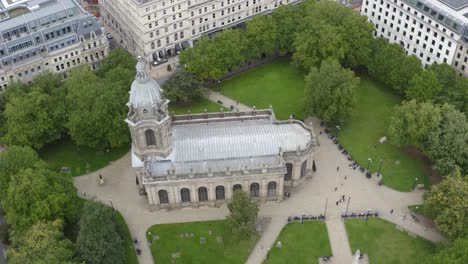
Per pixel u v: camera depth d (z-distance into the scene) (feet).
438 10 641.81
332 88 608.19
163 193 536.42
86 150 618.44
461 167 550.36
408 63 642.63
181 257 508.12
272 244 516.73
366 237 521.65
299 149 530.68
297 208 548.72
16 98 579.07
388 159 601.62
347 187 570.05
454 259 444.55
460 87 610.65
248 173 519.60
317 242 517.96
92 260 449.48
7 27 632.79
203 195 543.80
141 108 481.46
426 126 561.43
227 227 532.32
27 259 442.09
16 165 516.32
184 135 545.03
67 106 597.52
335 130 638.53
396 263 499.51
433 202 501.97
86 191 571.28
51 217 496.23
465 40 622.95
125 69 627.46
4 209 514.27
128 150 615.98
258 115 579.89
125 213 548.31
